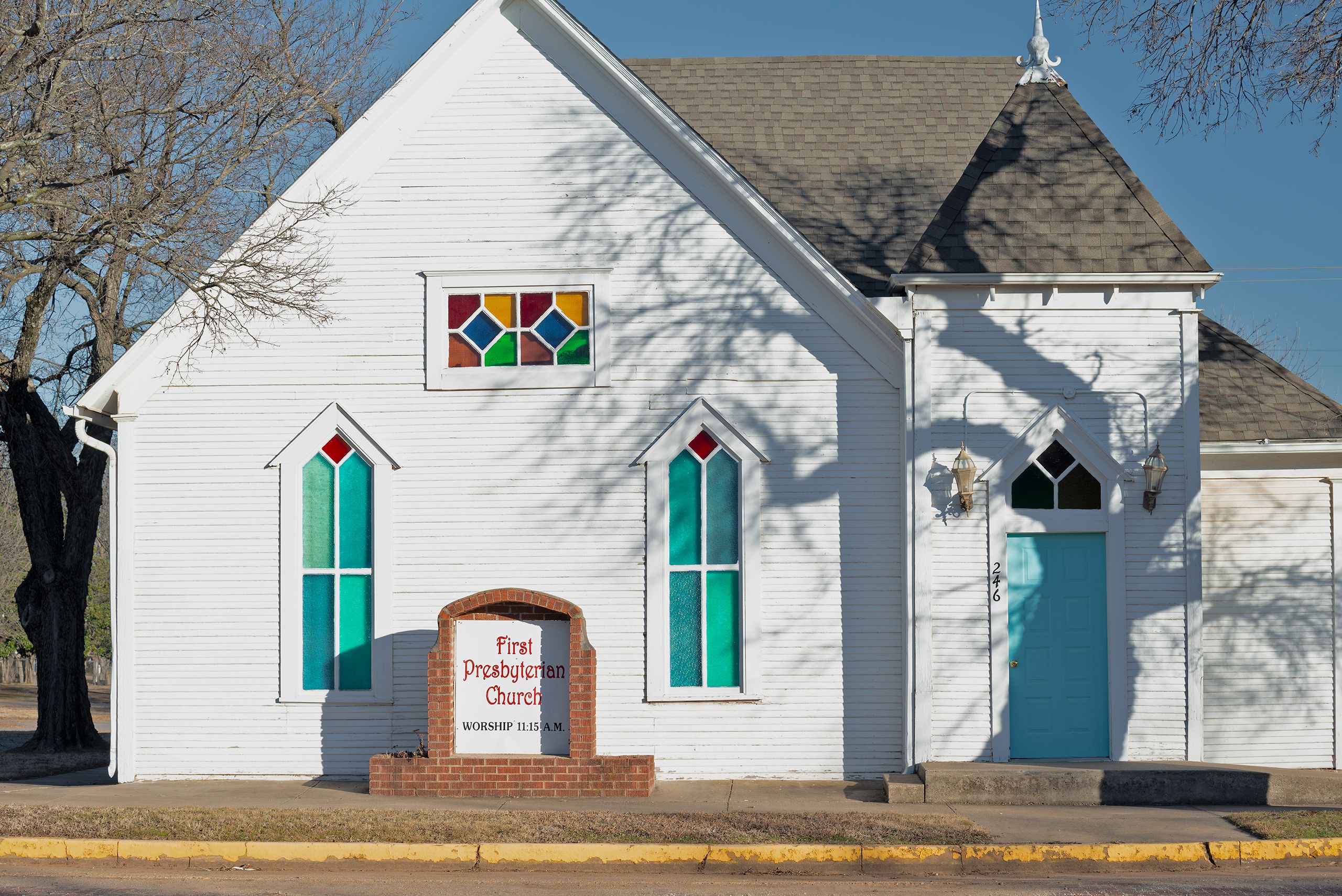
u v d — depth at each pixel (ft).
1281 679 45.14
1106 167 44.78
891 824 34.88
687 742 43.62
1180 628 42.50
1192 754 42.09
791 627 43.91
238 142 56.59
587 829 34.58
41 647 59.16
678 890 29.99
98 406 45.32
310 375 45.21
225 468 45.14
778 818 35.81
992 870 32.35
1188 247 43.21
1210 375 47.96
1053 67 47.50
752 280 44.91
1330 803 38.63
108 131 48.98
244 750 44.42
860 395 44.42
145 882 30.96
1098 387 43.09
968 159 54.03
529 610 42.32
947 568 42.70
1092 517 43.06
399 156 45.57
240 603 44.80
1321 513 45.75
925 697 42.32
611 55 45.06
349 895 29.43
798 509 44.21
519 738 41.98
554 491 44.62
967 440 43.06
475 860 33.04
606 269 45.03
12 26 44.24
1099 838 33.55
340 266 45.37
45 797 40.98
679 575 44.45
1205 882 30.45
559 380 44.80
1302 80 44.27
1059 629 43.04
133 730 44.55
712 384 44.73
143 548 45.03
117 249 52.39
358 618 44.83
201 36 52.49
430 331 45.11
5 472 100.83
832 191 51.98
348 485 45.24
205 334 45.11
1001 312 43.39
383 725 44.29
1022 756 42.57
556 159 45.50
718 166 44.50
